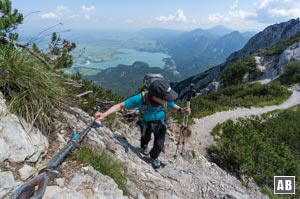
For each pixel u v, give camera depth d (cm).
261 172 857
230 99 3109
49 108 367
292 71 5219
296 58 5841
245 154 905
